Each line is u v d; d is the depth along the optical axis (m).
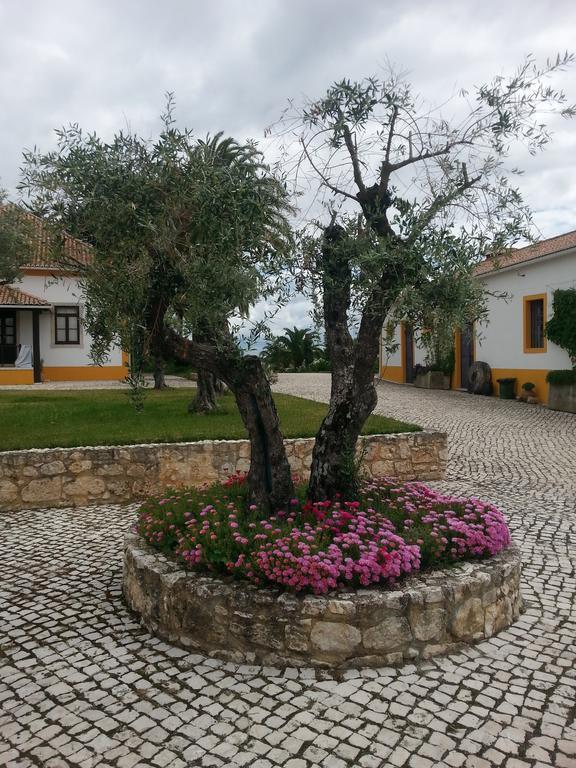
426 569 3.92
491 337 18.58
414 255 3.88
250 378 4.50
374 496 5.00
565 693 3.21
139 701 3.15
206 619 3.62
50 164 4.07
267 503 4.67
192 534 4.09
